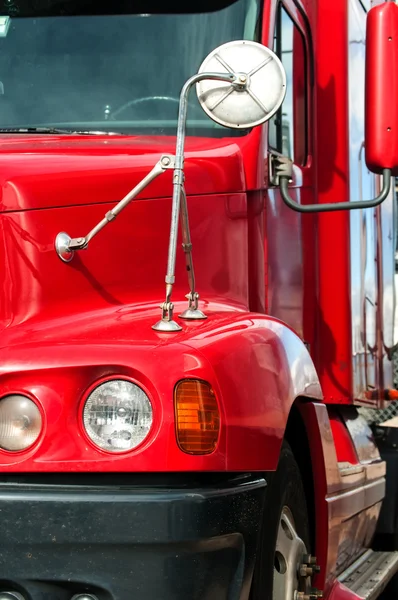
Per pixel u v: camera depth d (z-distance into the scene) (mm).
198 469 3641
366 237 7438
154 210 4641
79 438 3652
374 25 5059
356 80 7027
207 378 3717
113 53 5605
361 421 7578
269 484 4379
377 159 5016
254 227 5305
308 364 4742
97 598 3604
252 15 5547
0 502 3582
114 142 4941
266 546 4336
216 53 4445
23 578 3580
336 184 6707
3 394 3701
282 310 5805
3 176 4184
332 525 5441
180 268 4730
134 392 3668
